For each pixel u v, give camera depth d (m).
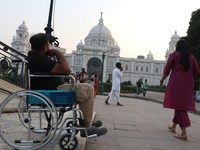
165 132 4.04
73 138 2.26
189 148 3.05
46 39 2.49
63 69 2.33
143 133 3.81
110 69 72.38
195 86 4.19
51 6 7.09
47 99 2.16
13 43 66.38
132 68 74.62
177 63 3.79
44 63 2.36
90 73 72.62
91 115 2.50
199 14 21.81
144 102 12.10
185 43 3.82
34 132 2.55
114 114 6.05
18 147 2.18
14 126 3.09
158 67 75.25
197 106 11.77
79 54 71.56
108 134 3.55
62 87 2.44
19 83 6.03
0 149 2.22
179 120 3.62
